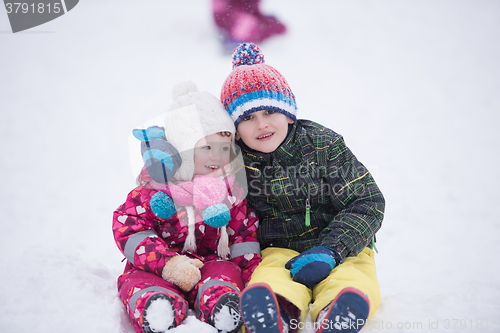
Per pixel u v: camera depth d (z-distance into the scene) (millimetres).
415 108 6367
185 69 7551
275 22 9180
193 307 1892
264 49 8344
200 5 9812
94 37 8898
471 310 1771
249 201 2230
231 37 8594
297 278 1821
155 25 9172
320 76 7457
